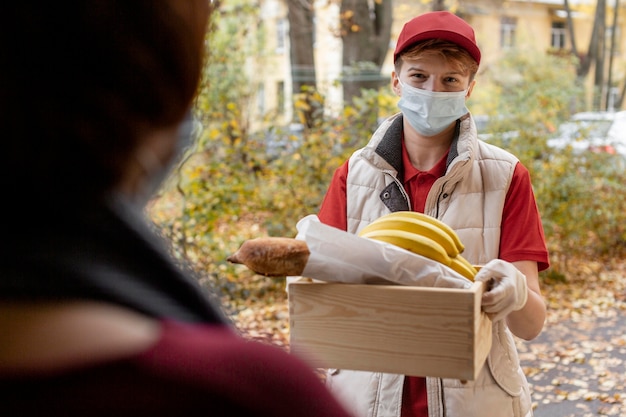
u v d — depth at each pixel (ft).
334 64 48.67
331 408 1.78
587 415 14.35
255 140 22.21
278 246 4.17
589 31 83.30
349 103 29.48
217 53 29.71
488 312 4.52
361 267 4.25
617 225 25.84
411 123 6.70
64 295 1.56
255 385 1.66
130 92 1.71
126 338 1.59
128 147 1.73
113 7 1.66
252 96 32.50
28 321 1.52
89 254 1.62
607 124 26.55
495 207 6.34
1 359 1.49
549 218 22.99
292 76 34.88
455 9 40.22
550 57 41.29
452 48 6.46
